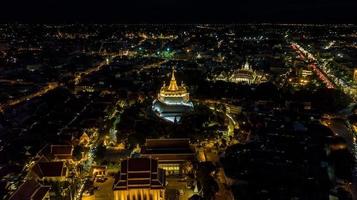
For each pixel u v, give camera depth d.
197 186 181.12
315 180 186.50
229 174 192.88
